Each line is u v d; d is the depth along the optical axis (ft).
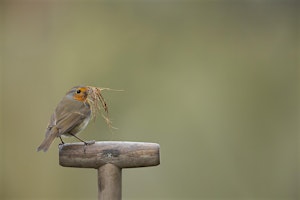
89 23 48.73
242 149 45.50
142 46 48.80
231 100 46.93
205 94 47.03
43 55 47.65
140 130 45.03
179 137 45.09
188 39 49.49
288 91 47.73
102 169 17.81
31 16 48.21
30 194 44.16
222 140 45.32
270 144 45.83
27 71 46.93
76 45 47.93
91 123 42.37
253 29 49.70
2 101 45.80
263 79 47.91
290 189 44.96
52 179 44.39
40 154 44.75
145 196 43.70
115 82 46.93
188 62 48.57
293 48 48.80
